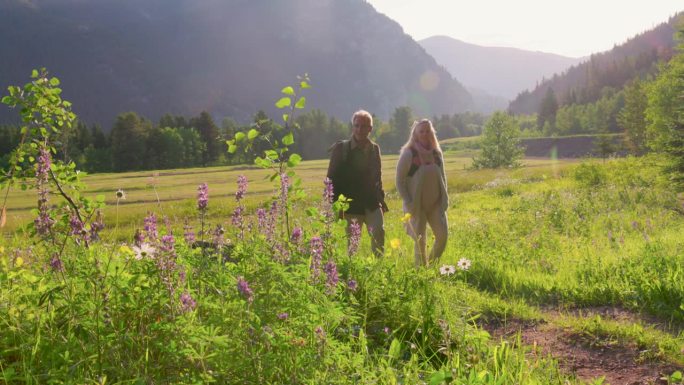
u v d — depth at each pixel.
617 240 9.54
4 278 3.17
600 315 5.59
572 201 17.05
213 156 131.12
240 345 2.60
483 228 11.51
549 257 8.53
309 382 2.65
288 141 4.59
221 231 3.44
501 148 59.22
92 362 2.62
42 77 4.70
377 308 4.43
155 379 2.55
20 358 2.81
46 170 3.88
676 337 4.73
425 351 3.88
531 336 4.83
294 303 2.95
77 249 3.29
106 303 2.76
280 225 4.29
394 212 17.89
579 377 3.87
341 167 6.85
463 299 5.38
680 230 11.37
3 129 98.94
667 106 41.56
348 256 4.79
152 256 2.86
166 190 43.66
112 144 127.81
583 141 120.94
